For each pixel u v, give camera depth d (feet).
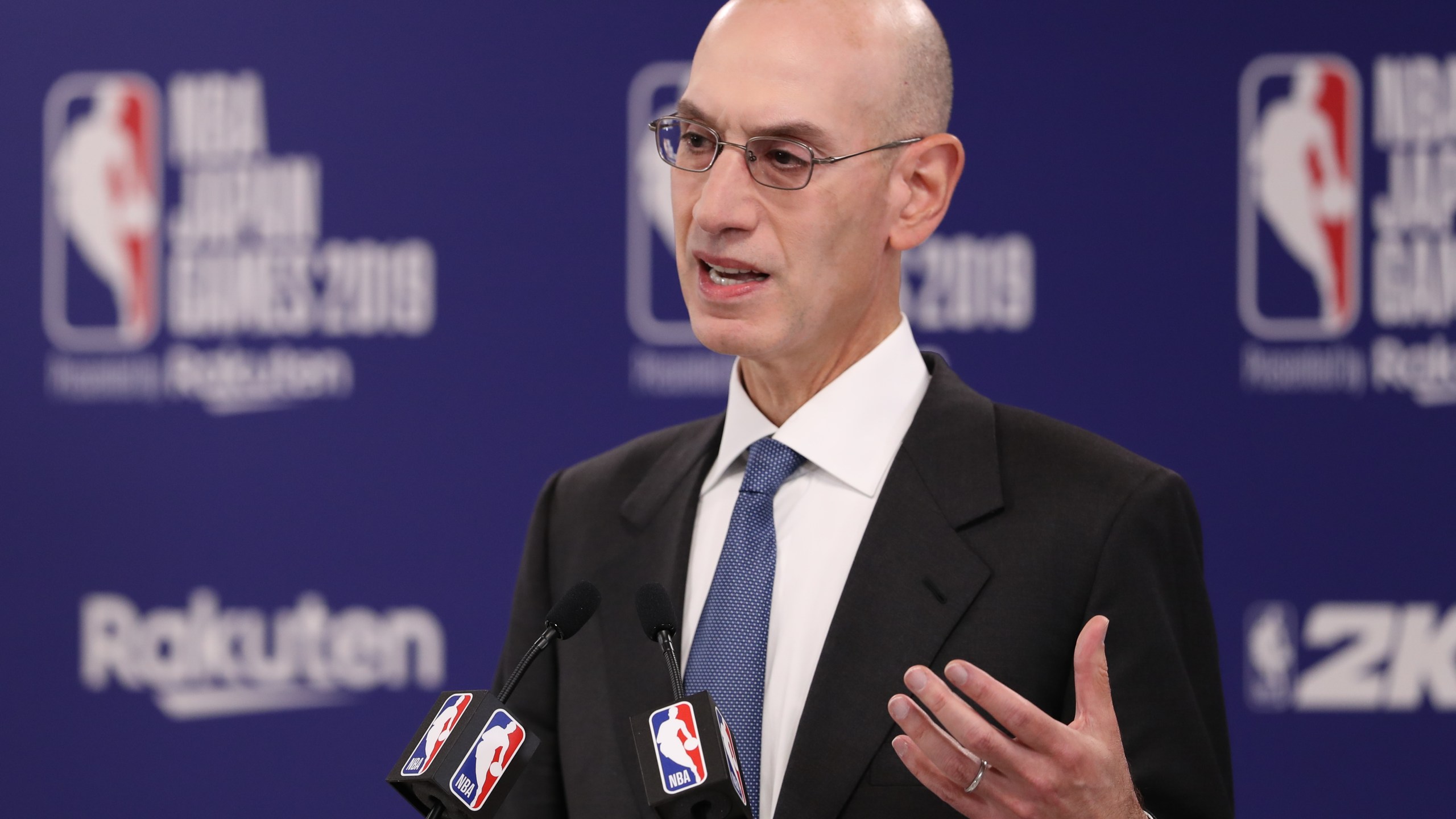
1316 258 23.18
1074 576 9.60
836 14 9.73
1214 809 9.29
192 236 25.85
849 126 9.60
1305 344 23.20
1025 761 7.38
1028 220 23.75
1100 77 23.68
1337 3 23.21
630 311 24.93
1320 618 23.00
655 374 24.88
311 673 25.45
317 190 25.55
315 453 25.55
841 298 9.95
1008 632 9.50
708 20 24.95
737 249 9.55
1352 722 22.97
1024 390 23.67
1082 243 23.66
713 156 9.70
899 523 10.00
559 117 25.13
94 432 26.00
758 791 9.56
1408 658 22.85
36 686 25.93
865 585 9.78
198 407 25.81
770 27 9.65
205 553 25.71
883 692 9.45
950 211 23.93
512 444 25.12
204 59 25.82
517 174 25.20
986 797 7.73
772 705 9.82
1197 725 9.37
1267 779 23.00
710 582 10.52
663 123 10.25
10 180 26.16
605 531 11.46
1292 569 23.07
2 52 26.20
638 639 10.56
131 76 25.99
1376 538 22.97
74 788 25.77
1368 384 23.06
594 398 24.94
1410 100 23.07
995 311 23.80
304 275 25.61
